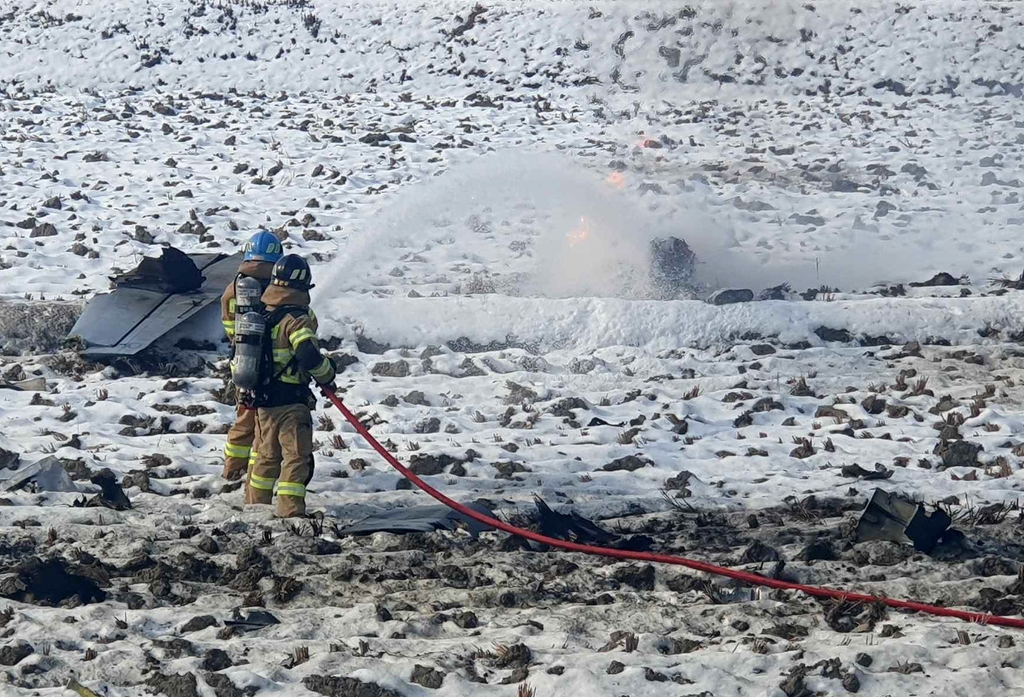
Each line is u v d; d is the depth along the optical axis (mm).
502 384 38906
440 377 39969
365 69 120438
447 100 106875
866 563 25047
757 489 29797
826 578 24234
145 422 35000
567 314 43406
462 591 23359
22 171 75875
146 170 76438
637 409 37000
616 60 119312
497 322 43188
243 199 68688
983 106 104562
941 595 23438
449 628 21859
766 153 84938
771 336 43375
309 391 27734
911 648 20516
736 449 33375
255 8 133125
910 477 30609
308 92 115812
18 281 49781
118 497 27922
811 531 26641
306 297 27344
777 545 25891
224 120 96562
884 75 114812
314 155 81875
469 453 32312
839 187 72688
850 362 41406
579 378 39938
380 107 104750
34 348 41781
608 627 22031
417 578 24266
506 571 24391
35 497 28219
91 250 55469
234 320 28047
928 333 43875
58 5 133875
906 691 19078
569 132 92938
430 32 126375
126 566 24312
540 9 129500
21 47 124125
